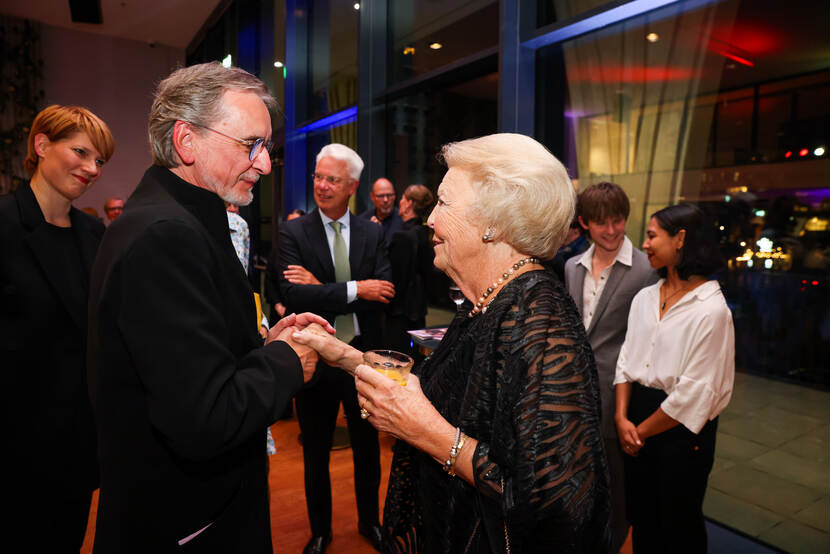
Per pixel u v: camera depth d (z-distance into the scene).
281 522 2.38
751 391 4.27
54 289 1.52
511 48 2.88
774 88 4.12
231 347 0.93
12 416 1.46
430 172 4.37
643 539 1.66
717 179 4.21
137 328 0.77
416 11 4.34
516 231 0.91
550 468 0.77
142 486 0.85
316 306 2.08
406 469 1.12
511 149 0.94
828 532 2.33
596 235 1.89
